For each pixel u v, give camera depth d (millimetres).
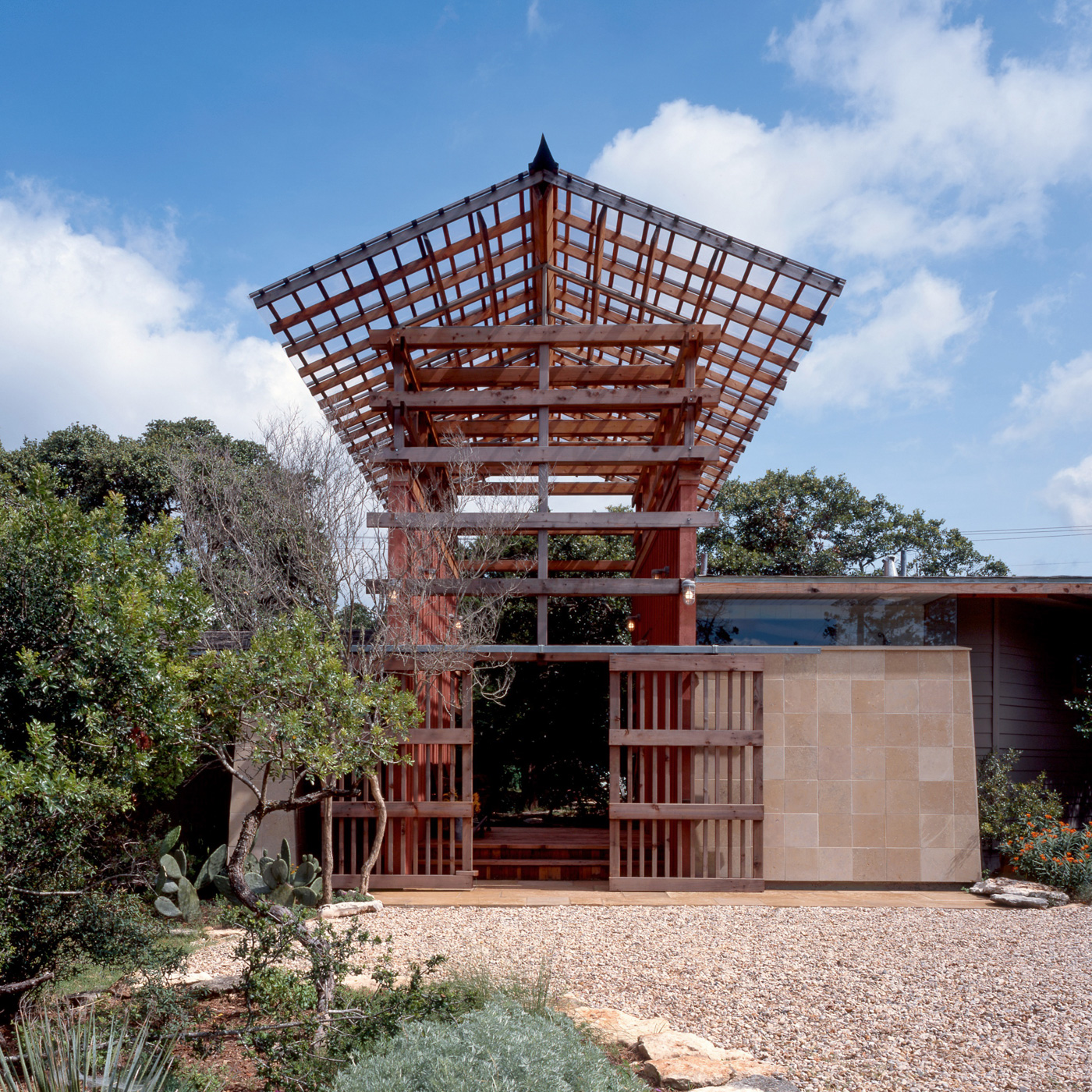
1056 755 14359
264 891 9242
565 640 19828
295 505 11109
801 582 12086
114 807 5320
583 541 21469
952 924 8789
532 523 12094
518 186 11859
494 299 13836
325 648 6160
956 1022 5750
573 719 17688
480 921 8914
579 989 6441
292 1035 4660
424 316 13531
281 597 11023
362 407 14383
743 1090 4270
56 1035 3982
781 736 10844
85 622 5105
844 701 10875
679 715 10953
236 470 12922
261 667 5832
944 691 10891
